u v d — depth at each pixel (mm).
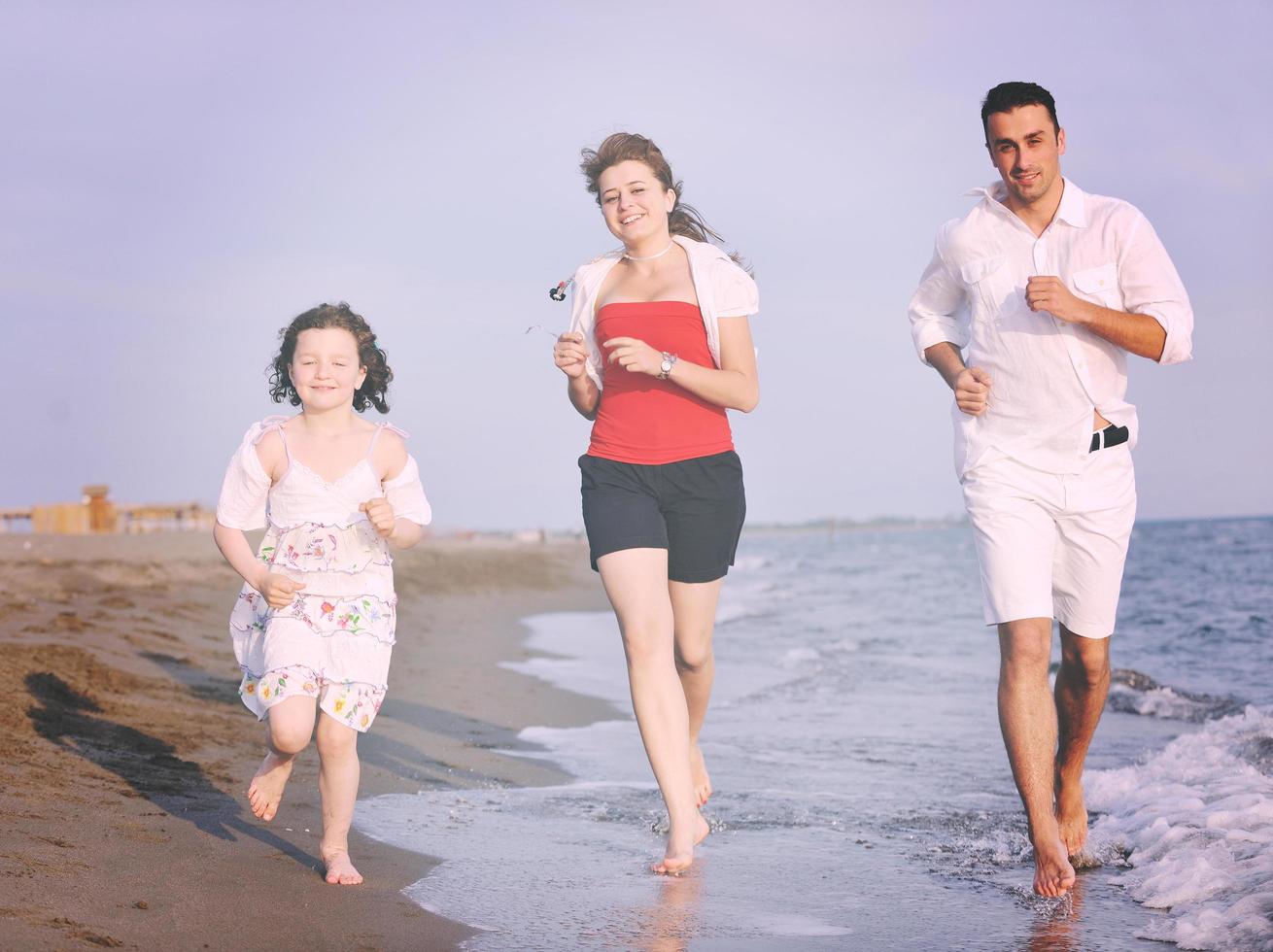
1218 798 4266
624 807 4402
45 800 3576
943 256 3779
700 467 3850
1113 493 3570
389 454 3582
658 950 2771
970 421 3709
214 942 2629
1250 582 17984
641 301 3941
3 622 7344
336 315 3609
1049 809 3318
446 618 13906
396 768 4965
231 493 3516
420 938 2791
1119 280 3508
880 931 2951
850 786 4844
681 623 3980
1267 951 2693
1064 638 3717
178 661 6863
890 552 44750
